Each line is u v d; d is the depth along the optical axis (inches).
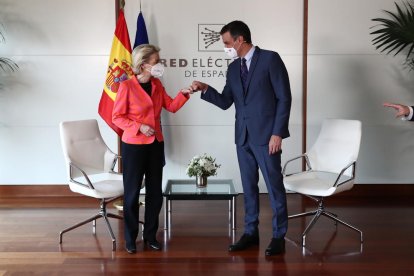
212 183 183.0
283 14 217.2
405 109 126.5
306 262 139.6
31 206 203.2
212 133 223.3
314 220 160.4
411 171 224.4
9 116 216.5
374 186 224.8
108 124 202.4
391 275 130.3
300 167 224.2
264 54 142.2
